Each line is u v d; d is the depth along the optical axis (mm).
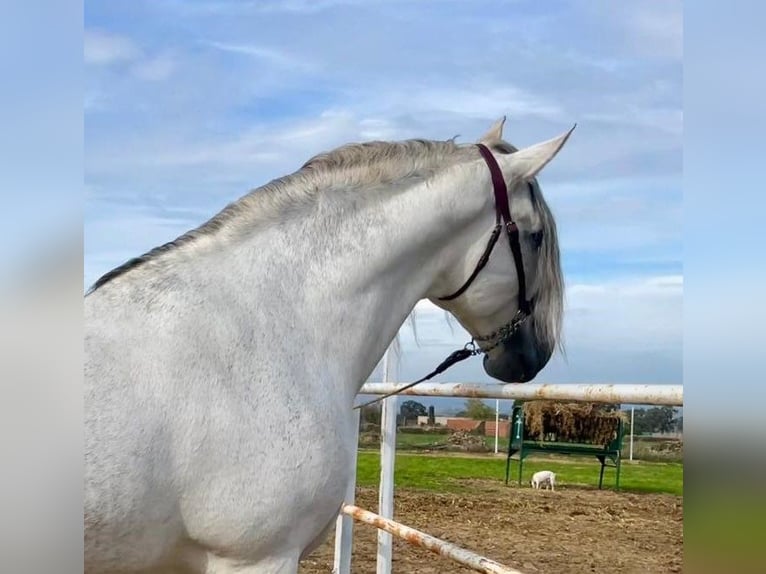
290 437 1903
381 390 3242
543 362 2596
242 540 1858
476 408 17109
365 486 9875
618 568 5328
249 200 2141
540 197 2559
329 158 2285
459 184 2361
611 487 10672
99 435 1683
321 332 2102
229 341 1903
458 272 2434
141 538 1761
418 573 5066
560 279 2600
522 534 6637
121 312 1842
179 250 2008
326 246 2166
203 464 1799
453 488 9969
